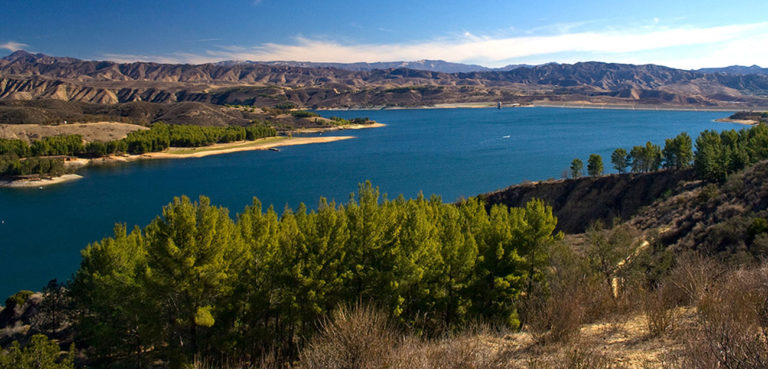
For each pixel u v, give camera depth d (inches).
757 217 1806.1
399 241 1257.4
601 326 604.7
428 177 5999.0
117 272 1262.3
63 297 1598.2
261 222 1459.2
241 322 1197.1
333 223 1181.7
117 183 5979.3
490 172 6235.2
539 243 1291.8
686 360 397.7
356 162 7416.3
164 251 1031.0
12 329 1704.0
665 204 2923.2
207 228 1063.6
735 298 496.1
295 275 1110.4
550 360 481.7
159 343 1138.7
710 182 3152.1
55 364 856.3
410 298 1198.3
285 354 1119.0
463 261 1198.9
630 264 1181.7
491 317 1170.6
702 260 726.5
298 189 5477.4
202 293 1077.1
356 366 456.1
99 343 1234.0
